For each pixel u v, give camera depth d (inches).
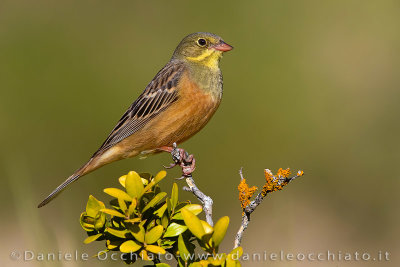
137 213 196.4
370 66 616.1
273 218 488.7
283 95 589.9
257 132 570.3
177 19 630.5
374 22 633.6
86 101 568.7
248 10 632.4
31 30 599.2
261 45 617.3
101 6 623.2
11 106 557.0
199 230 183.6
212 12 633.6
